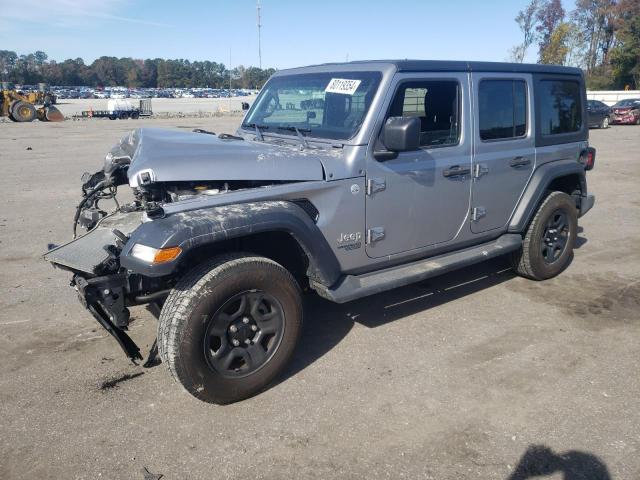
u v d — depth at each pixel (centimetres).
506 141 469
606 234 721
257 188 338
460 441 293
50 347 404
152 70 15812
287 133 418
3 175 1177
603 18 5706
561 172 516
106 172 426
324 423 310
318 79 419
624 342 407
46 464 278
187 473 271
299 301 342
